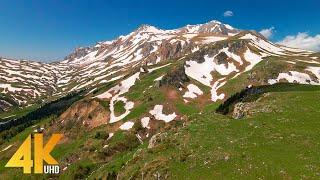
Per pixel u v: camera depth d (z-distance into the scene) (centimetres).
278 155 5791
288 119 7200
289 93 9244
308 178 5069
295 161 5522
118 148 14688
